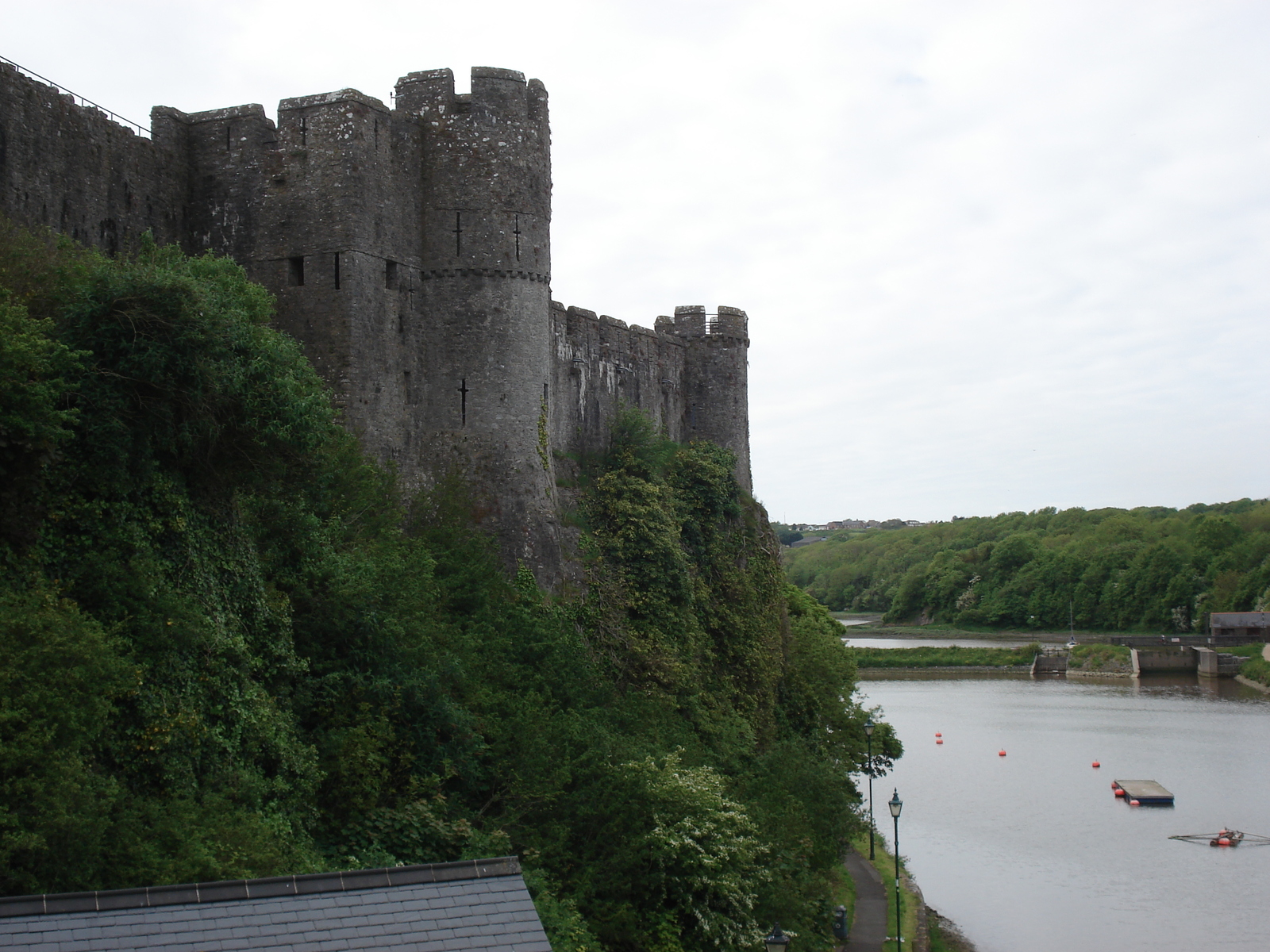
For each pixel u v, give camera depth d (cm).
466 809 3142
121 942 1516
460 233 4622
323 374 4253
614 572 5081
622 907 3139
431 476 4541
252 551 2997
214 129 4409
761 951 3362
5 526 2305
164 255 3406
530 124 4766
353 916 1628
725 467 6231
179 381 2655
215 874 2203
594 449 5916
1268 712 11856
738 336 7150
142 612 2481
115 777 2300
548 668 3988
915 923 5025
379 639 3275
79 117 3909
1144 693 13538
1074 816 7719
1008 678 15375
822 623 8644
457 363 4581
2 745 1948
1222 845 7025
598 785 3350
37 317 2623
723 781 4234
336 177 4278
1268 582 17750
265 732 2723
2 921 1513
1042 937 5531
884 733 7056
